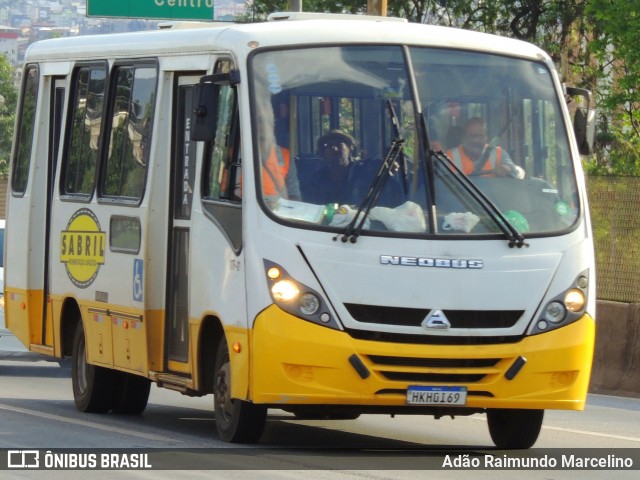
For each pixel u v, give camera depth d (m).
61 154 33.91
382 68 25.80
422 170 25.06
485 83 26.19
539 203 25.58
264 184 24.78
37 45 36.16
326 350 23.89
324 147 25.09
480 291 24.50
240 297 24.89
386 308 24.16
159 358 28.98
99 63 32.47
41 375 43.72
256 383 24.28
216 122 25.47
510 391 24.58
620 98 65.12
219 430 26.50
